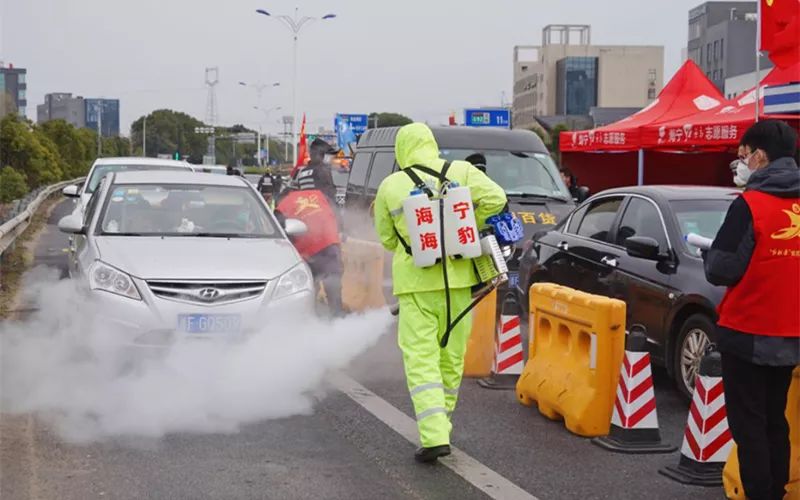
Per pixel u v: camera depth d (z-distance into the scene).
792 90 5.65
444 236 5.59
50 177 34.44
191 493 5.05
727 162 18.56
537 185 11.95
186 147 102.00
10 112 33.50
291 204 9.58
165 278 7.04
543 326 7.09
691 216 7.65
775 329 4.41
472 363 8.09
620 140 15.56
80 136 50.03
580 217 9.02
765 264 4.38
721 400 5.40
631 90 108.88
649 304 7.44
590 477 5.46
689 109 16.23
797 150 4.56
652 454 5.94
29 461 5.52
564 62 108.75
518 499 5.06
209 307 6.99
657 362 7.40
